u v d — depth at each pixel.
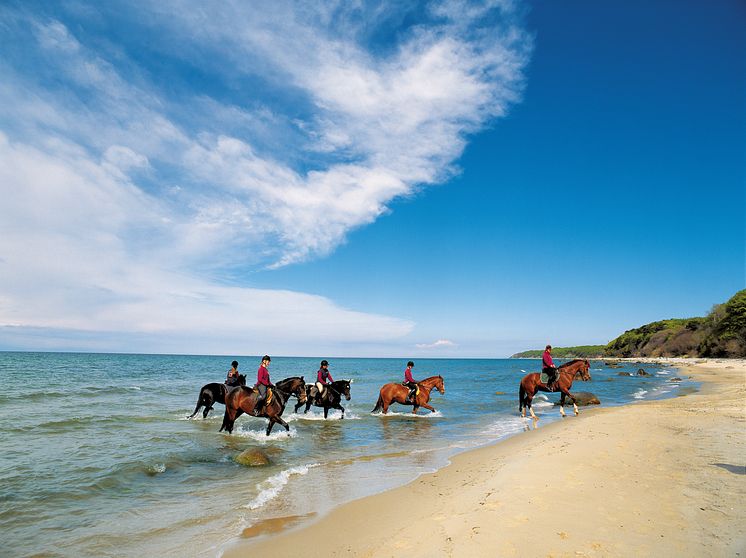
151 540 6.55
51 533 6.84
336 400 20.08
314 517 7.38
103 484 9.24
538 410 23.45
